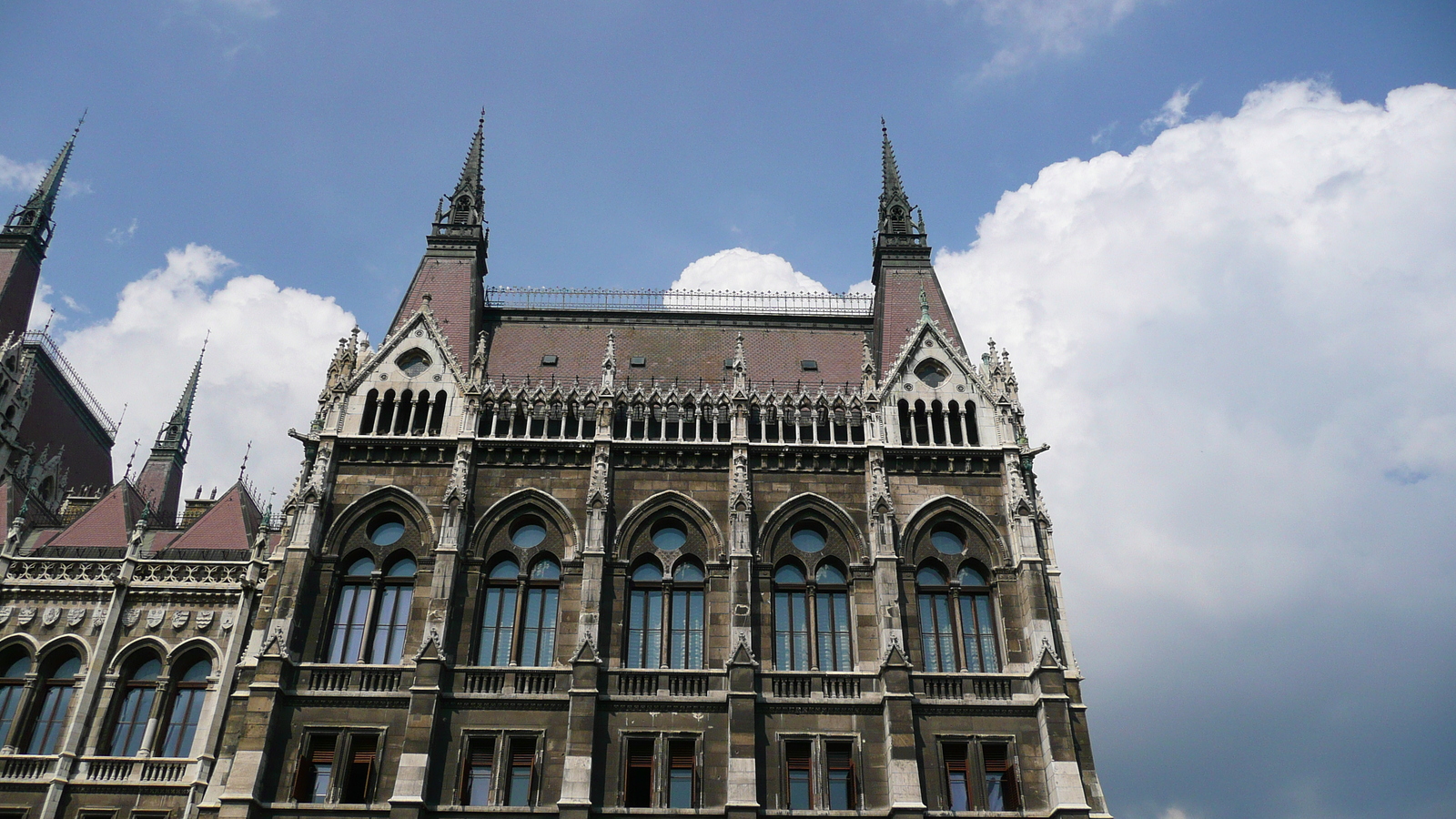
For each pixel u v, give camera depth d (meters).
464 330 51.34
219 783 38.16
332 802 37.47
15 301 70.88
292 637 40.38
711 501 44.56
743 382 47.56
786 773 38.72
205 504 56.69
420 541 43.34
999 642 41.97
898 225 58.84
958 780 39.16
